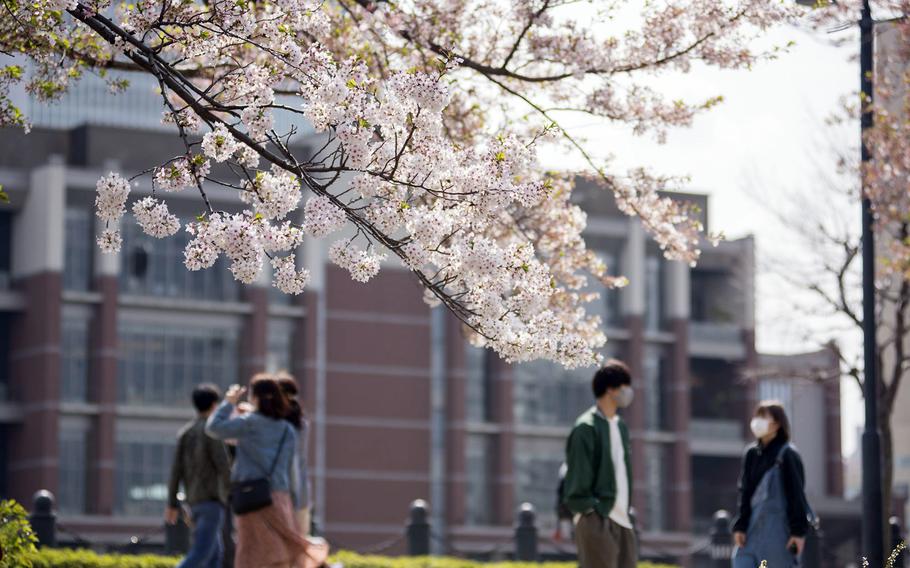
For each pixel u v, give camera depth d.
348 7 17.28
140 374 89.81
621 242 102.31
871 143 24.95
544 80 16.70
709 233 17.92
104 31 12.62
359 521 95.00
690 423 105.00
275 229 11.16
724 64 16.47
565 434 101.88
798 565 17.61
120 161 89.75
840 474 106.62
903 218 25.61
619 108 16.83
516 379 101.00
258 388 18.00
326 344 95.56
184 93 12.27
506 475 99.12
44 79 14.91
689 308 106.62
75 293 87.44
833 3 20.38
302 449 19.22
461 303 11.99
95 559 24.55
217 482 21.06
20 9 13.05
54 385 85.94
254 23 12.48
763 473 17.77
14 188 87.50
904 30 23.56
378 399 96.62
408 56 17.11
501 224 17.47
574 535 17.06
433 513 98.12
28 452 86.88
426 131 11.52
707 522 107.44
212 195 85.81
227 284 92.81
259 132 11.52
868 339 22.69
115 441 87.75
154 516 88.44
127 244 89.31
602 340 17.08
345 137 11.32
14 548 15.94
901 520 89.12
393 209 11.41
